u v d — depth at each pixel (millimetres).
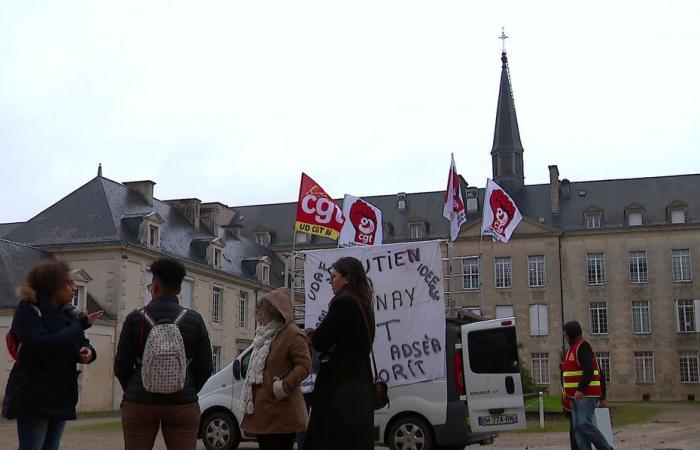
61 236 37156
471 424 11484
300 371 5938
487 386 11641
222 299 45594
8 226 59688
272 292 6270
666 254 51906
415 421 11531
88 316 5980
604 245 52875
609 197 55469
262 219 63375
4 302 30781
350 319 5582
